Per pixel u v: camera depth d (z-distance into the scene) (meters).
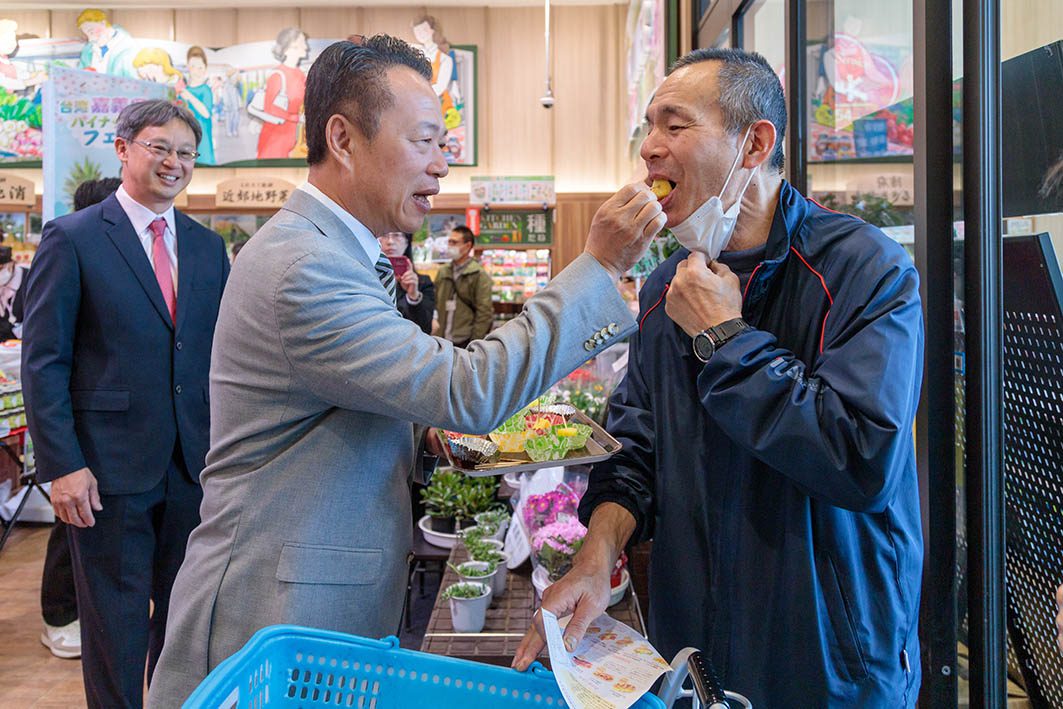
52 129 3.72
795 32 2.17
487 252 7.65
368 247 1.23
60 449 1.99
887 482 0.97
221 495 1.21
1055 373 1.30
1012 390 1.41
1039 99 1.31
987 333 1.36
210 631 1.19
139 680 2.10
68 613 3.01
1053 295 1.28
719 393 1.06
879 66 1.70
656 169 1.15
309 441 1.18
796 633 1.11
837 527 1.10
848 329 1.04
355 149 1.16
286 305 1.10
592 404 2.64
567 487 2.35
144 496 2.10
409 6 7.91
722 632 1.18
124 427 2.08
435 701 0.98
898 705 1.12
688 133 1.11
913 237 1.52
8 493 4.51
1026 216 1.33
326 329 1.08
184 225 2.25
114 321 2.07
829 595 1.11
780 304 1.16
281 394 1.15
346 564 1.18
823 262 1.13
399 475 1.25
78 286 2.05
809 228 1.16
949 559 1.41
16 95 7.86
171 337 2.16
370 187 1.17
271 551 1.17
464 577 2.13
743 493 1.16
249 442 1.19
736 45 2.80
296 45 7.88
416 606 3.36
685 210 1.15
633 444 1.32
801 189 2.20
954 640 1.41
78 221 2.09
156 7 7.89
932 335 1.40
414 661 0.98
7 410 3.88
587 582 1.13
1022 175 1.33
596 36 7.92
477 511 2.95
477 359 1.09
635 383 1.39
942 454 1.40
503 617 2.06
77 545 2.08
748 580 1.15
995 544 1.38
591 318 1.12
